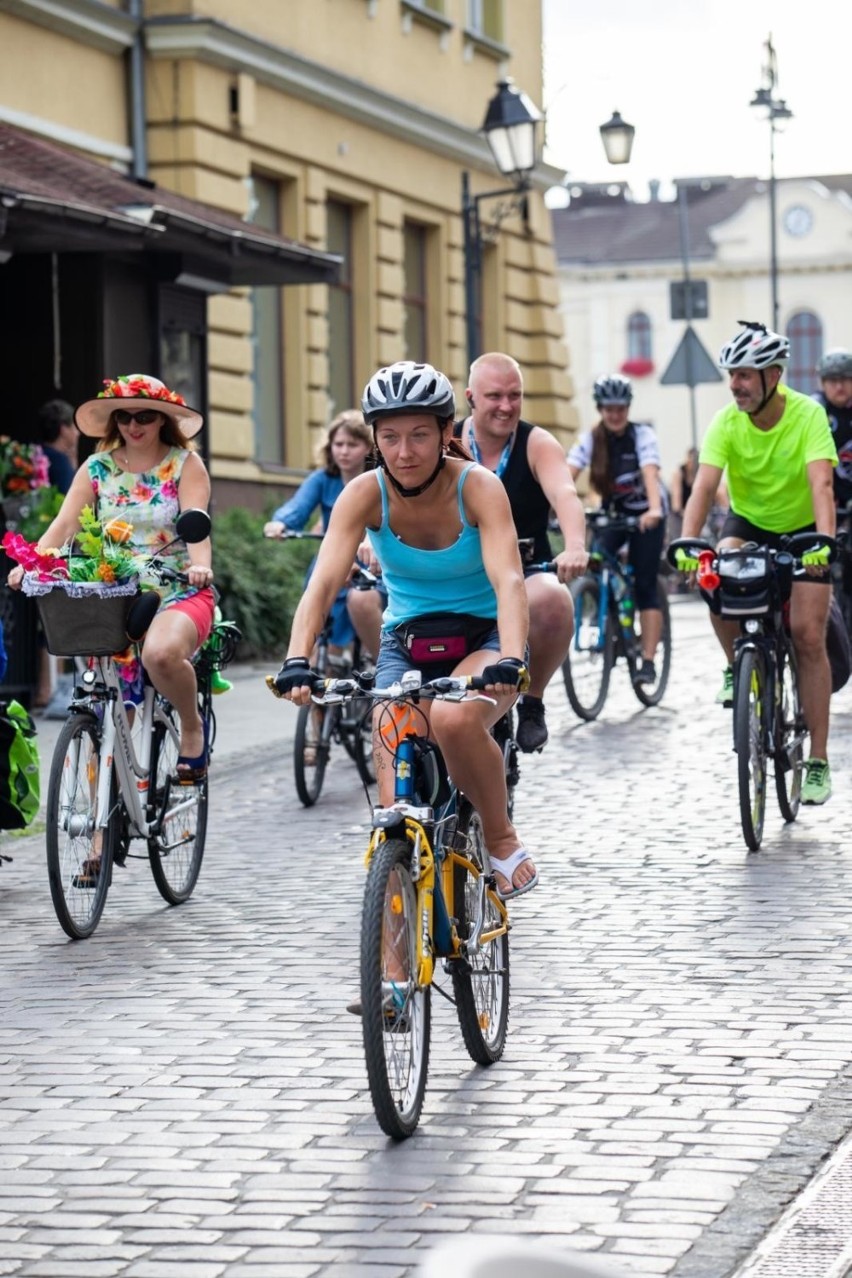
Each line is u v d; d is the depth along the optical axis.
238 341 27.92
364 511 7.28
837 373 16.34
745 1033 7.89
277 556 24.94
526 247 37.78
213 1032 8.11
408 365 7.14
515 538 7.23
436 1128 6.86
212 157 27.31
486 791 7.33
